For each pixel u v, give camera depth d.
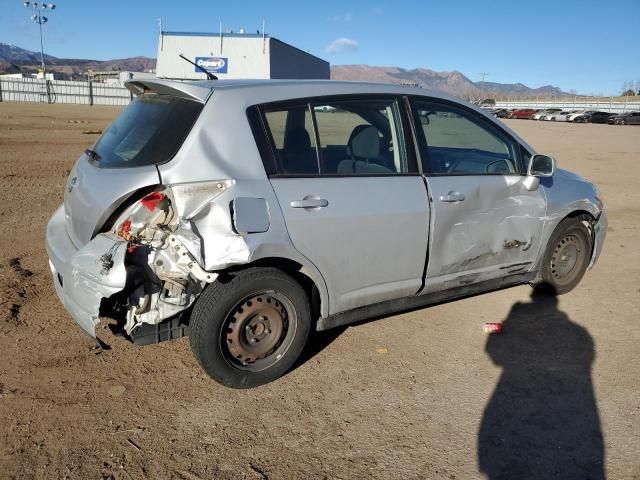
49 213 7.87
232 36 55.50
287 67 62.22
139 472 2.84
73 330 4.31
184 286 3.27
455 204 4.14
